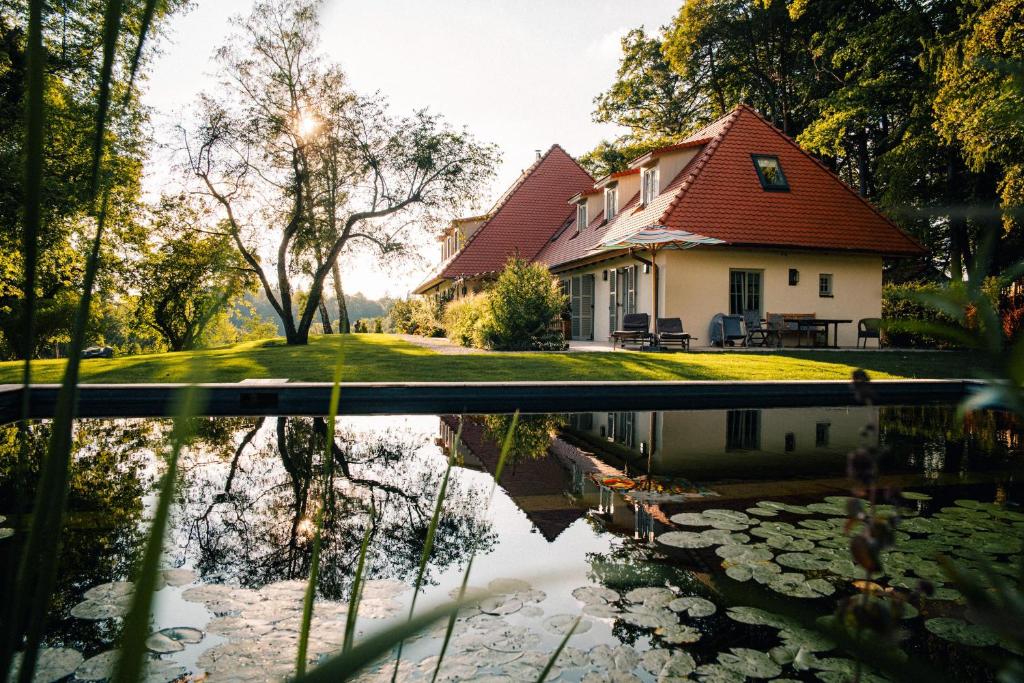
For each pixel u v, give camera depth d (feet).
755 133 52.16
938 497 11.54
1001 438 18.01
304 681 1.08
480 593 1.44
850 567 8.20
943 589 7.45
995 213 1.36
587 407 24.21
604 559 8.60
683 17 78.23
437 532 9.87
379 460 15.25
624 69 91.76
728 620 6.84
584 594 7.47
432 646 6.34
